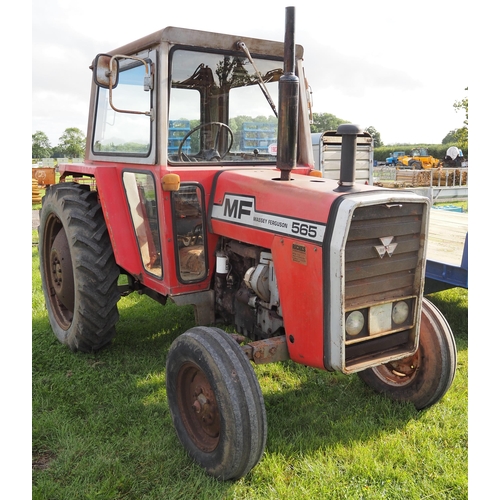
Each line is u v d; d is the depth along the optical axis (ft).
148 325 15.34
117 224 11.64
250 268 9.64
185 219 10.38
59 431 9.64
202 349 8.25
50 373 12.16
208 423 8.56
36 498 7.81
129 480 8.25
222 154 11.05
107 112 12.51
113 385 11.49
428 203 8.57
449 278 14.25
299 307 8.32
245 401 7.81
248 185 9.50
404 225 8.46
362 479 8.30
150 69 10.03
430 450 9.03
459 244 18.01
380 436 9.54
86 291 12.17
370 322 8.43
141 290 13.39
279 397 11.11
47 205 13.84
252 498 7.86
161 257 10.52
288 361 12.91
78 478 8.31
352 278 8.04
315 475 8.35
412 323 9.00
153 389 11.32
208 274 10.81
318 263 7.80
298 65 11.44
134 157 11.03
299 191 8.43
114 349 13.51
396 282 8.67
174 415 9.20
